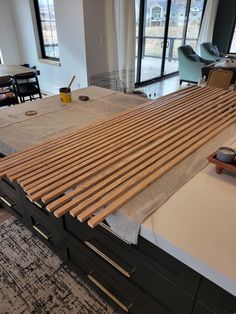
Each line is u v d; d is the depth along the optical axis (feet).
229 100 5.17
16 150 3.56
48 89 15.79
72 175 2.70
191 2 18.24
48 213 3.86
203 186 2.63
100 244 3.15
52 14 13.60
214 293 2.13
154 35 16.33
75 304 4.08
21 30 15.11
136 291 3.06
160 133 3.67
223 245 1.91
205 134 3.64
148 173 2.71
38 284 4.38
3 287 4.33
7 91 9.43
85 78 13.28
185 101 5.21
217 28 21.75
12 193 4.66
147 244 2.45
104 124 4.19
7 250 5.00
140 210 2.26
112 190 2.45
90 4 11.61
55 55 14.99
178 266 2.30
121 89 14.55
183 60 16.38
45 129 4.24
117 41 13.33
